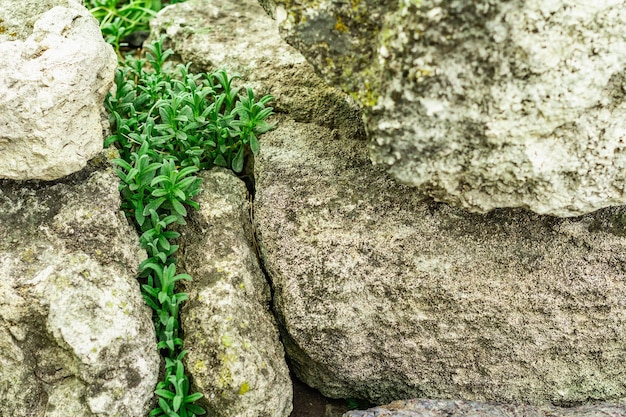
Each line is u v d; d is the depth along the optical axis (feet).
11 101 6.23
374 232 7.04
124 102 7.91
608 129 5.90
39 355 6.40
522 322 6.93
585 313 6.88
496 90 5.66
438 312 6.97
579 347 7.01
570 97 5.66
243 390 6.62
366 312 7.04
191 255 7.32
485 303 6.88
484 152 6.00
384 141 6.04
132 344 6.45
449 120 5.83
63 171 6.64
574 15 5.41
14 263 6.37
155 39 9.50
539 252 6.86
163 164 7.13
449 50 5.53
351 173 7.44
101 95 6.97
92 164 7.15
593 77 5.61
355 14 5.94
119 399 6.30
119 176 7.18
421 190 6.48
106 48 6.92
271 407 6.81
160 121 8.24
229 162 8.29
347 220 7.14
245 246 7.49
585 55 5.56
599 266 6.81
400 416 6.76
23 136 6.35
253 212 7.73
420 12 5.41
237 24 9.40
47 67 6.38
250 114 7.94
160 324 7.06
